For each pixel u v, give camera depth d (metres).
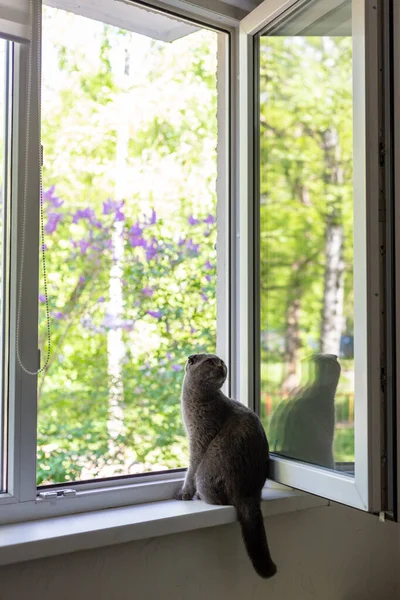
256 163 1.63
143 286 2.20
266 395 1.61
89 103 2.07
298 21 1.50
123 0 1.52
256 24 1.57
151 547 1.31
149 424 2.09
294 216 1.51
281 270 1.56
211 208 2.34
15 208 1.31
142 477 1.52
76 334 2.05
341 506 1.64
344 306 1.33
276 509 1.47
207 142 2.33
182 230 2.29
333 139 1.37
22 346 1.31
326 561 1.61
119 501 1.42
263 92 1.63
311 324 1.45
